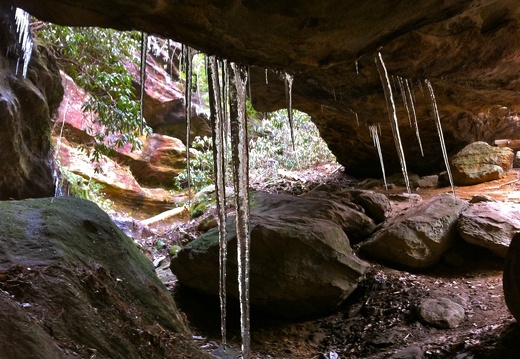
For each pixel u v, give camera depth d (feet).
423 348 15.26
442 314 17.61
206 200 38.55
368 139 33.53
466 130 32.35
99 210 13.96
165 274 24.79
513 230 21.63
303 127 47.29
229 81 11.89
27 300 8.96
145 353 10.04
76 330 8.93
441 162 34.17
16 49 21.33
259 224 20.21
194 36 10.27
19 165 21.09
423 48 16.16
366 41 11.62
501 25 15.97
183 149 44.65
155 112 45.60
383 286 20.54
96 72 26.81
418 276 21.45
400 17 10.84
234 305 20.42
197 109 46.78
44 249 11.07
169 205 40.75
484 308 18.03
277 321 19.72
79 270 10.92
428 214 23.12
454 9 11.14
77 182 31.22
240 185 12.10
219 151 12.05
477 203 24.35
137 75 43.32
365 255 23.24
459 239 22.66
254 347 17.90
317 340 18.40
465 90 22.50
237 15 9.65
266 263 19.42
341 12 10.07
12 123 19.98
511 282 14.25
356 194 27.61
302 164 46.39
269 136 47.57
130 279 12.39
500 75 19.83
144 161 42.65
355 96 22.29
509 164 32.60
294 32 10.48
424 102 24.22
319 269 19.43
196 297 21.40
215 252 20.12
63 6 9.05
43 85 23.50
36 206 13.15
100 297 10.53
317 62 12.05
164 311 12.37
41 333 7.59
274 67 12.26
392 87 20.84
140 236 33.17
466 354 14.17
